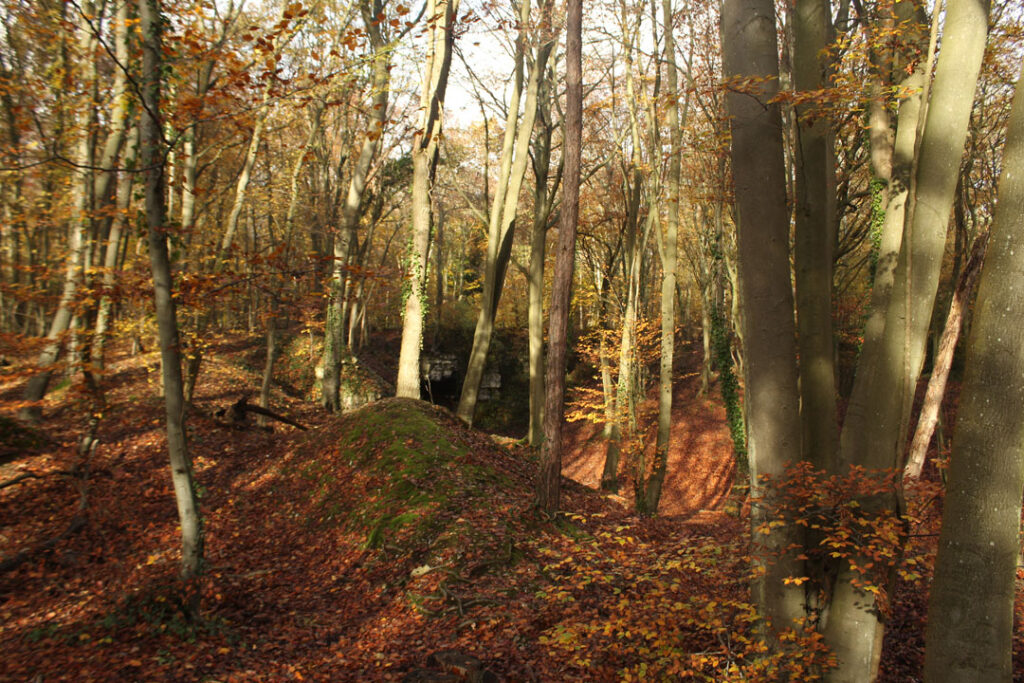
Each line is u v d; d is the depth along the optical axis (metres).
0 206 14.71
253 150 14.93
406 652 7.56
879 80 7.01
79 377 15.02
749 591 6.66
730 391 16.36
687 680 6.19
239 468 13.86
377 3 15.56
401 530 10.55
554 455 11.64
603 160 21.34
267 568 9.97
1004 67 10.95
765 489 6.13
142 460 12.70
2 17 11.41
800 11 6.55
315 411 21.19
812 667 5.78
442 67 18.44
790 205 6.97
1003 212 3.93
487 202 21.02
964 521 3.97
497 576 9.54
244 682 6.44
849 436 6.04
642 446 17.92
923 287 5.61
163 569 8.84
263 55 7.18
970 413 4.01
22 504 10.09
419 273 18.16
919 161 5.59
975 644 3.89
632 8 16.61
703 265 27.09
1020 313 3.85
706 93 6.49
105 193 12.09
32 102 11.03
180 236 7.96
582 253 27.20
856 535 5.58
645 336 21.92
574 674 7.00
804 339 6.49
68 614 7.77
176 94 8.02
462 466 13.23
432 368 34.47
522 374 37.31
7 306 21.20
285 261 8.21
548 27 17.73
